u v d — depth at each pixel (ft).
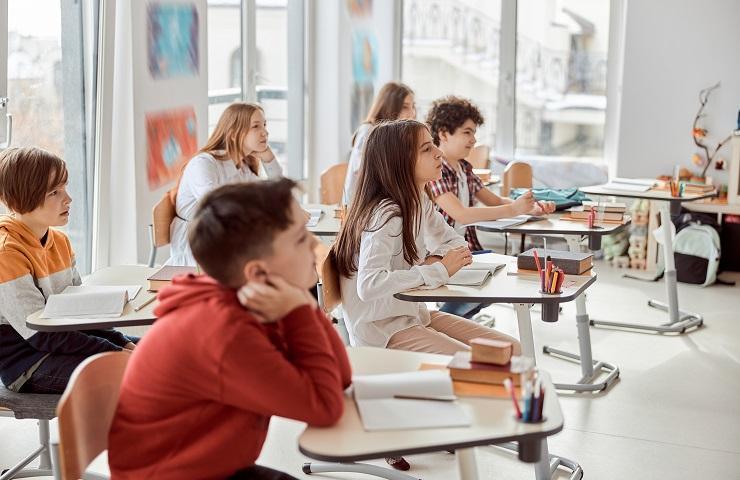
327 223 14.44
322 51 23.07
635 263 21.66
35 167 9.38
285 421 12.14
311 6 22.80
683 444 11.73
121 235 15.35
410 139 9.80
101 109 14.57
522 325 10.77
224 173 14.52
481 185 14.62
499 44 24.81
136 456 5.81
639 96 22.66
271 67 21.80
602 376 14.33
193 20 16.84
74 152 14.57
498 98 25.03
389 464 10.69
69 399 5.73
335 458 5.42
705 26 21.91
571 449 11.55
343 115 23.52
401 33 25.80
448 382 6.42
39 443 11.35
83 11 14.44
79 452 5.86
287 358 5.92
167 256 16.35
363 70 24.45
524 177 18.92
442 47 25.49
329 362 5.87
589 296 19.27
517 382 6.56
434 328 10.64
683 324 16.87
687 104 22.33
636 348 15.79
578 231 13.53
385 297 9.93
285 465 10.80
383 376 6.52
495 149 25.29
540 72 24.56
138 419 5.80
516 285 10.13
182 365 5.61
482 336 10.37
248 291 5.72
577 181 23.97
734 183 20.85
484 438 5.70
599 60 24.00
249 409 5.64
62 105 14.17
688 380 14.17
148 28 15.23
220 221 5.67
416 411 6.05
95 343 9.17
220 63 19.49
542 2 24.22
